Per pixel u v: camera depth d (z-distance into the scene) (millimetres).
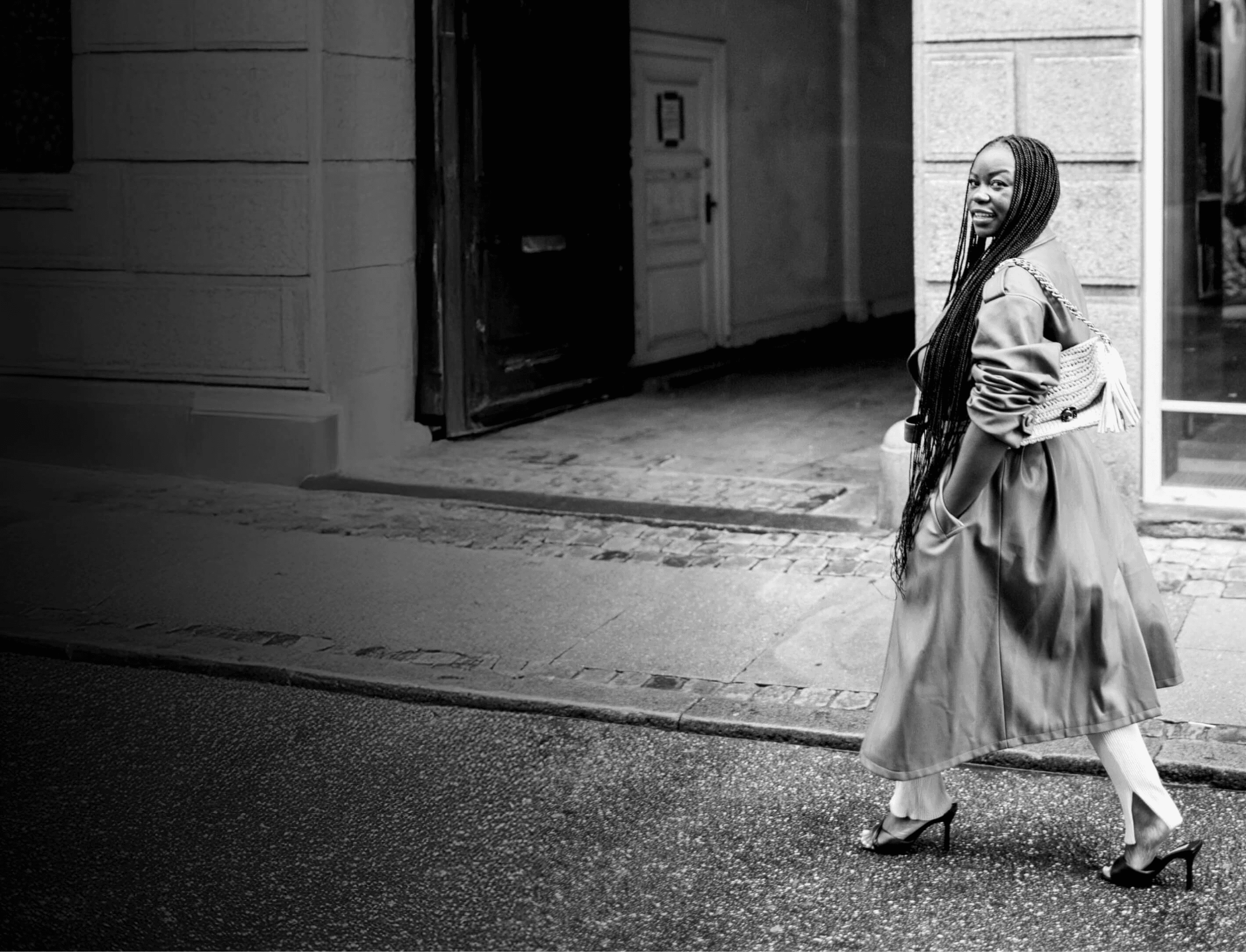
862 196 14820
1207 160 6715
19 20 8914
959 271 4016
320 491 8336
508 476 8531
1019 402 3707
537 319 10031
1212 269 6734
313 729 5230
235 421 8562
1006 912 3846
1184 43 6707
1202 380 6809
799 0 13797
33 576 6867
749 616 6113
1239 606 5945
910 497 3947
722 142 12797
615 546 7184
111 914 3955
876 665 5520
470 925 3873
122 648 5910
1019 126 6848
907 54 15312
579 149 10305
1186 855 3893
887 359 12703
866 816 4434
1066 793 4512
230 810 4590
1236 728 4770
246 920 3914
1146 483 6934
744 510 7703
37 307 9016
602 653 5746
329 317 8523
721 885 4047
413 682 5488
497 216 9578
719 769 4797
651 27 11727
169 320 8758
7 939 3822
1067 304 3824
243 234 8539
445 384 9320
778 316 13734
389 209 8945
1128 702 3832
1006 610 3854
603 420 10094
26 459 9070
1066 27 6699
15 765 4953
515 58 9602
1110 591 3838
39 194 8898
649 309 11961
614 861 4203
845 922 3830
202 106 8531
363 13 8625
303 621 6191
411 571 6844
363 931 3850
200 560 7082
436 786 4742
